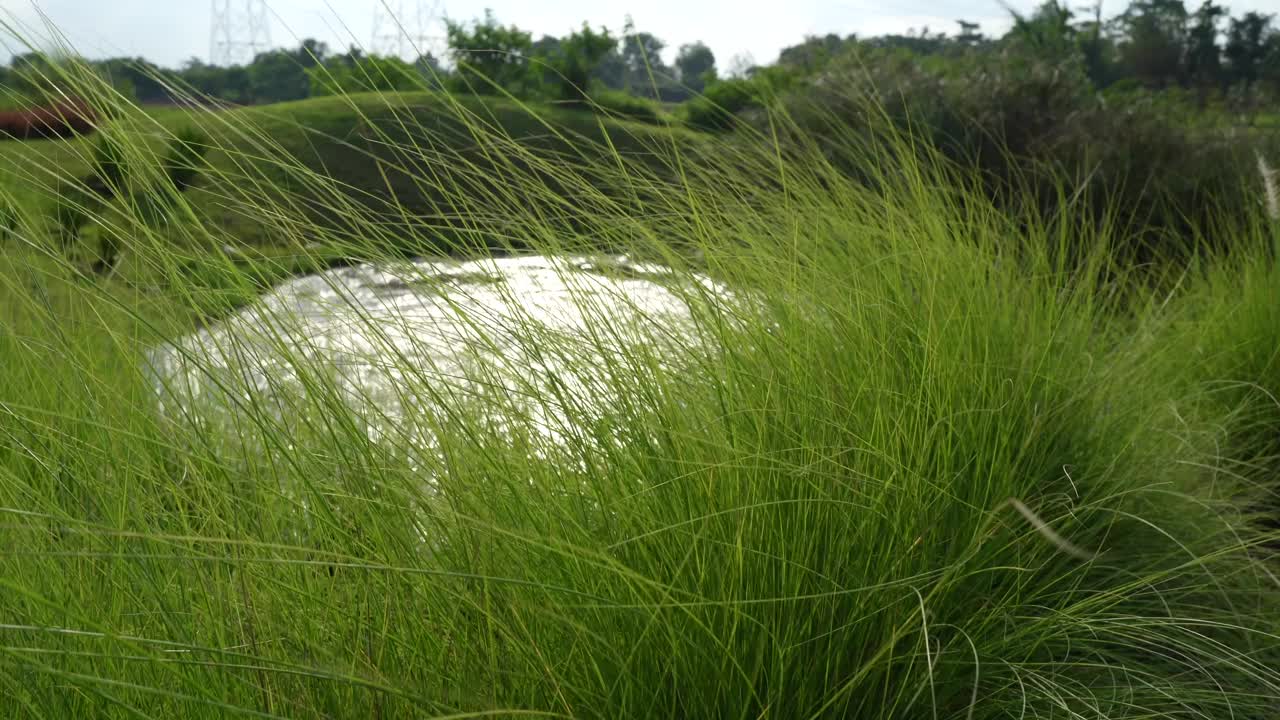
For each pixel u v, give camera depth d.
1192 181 6.53
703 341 2.20
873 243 2.87
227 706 1.16
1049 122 7.37
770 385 1.97
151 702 1.30
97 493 1.48
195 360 1.50
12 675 1.26
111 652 1.32
